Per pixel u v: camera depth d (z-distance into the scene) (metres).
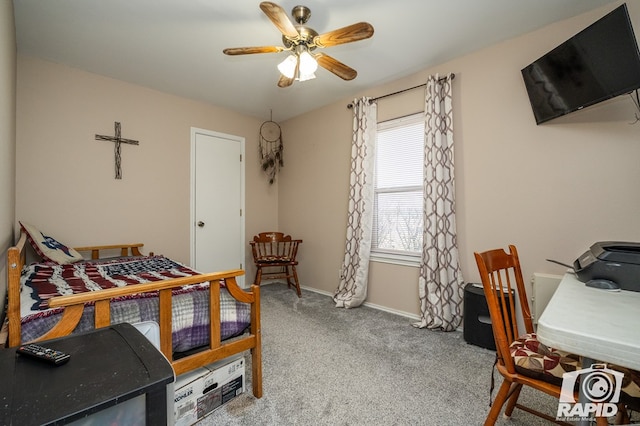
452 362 2.00
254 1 1.91
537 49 2.21
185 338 1.43
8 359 0.64
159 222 3.34
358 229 3.27
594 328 0.71
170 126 3.42
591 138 2.00
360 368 1.92
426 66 2.79
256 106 3.83
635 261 1.12
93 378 0.58
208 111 3.75
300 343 2.29
